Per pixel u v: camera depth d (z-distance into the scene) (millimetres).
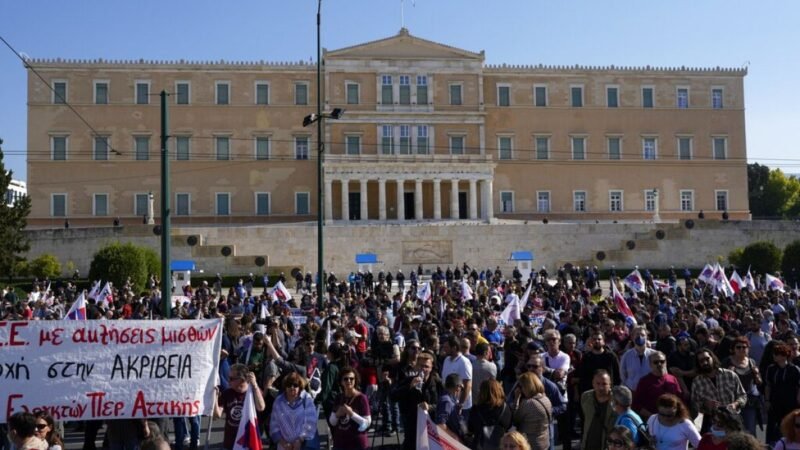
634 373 18641
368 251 88188
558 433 21047
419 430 14602
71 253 85938
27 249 72688
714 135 112250
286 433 15188
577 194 109750
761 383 18625
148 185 102688
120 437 16266
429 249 89062
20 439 12945
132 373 15430
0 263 69875
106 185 102000
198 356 15758
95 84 102500
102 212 101812
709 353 17141
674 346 20906
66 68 101875
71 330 15242
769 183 150000
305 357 21312
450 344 18000
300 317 33906
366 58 105188
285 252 87438
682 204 111500
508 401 16484
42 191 101062
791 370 17812
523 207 108625
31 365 15000
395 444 21828
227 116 104438
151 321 15641
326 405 20031
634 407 16656
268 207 104562
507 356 21578
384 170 100688
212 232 86562
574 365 21156
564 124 109938
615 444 11953
